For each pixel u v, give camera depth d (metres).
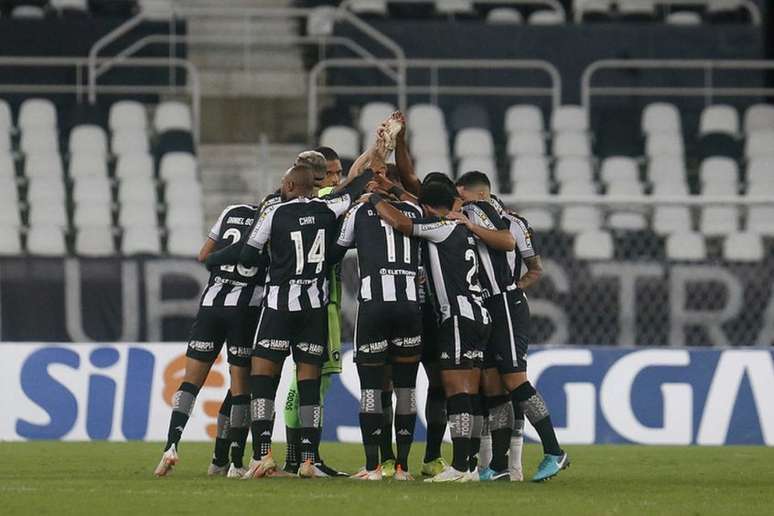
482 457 31.70
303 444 30.08
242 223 31.31
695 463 36.66
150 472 32.56
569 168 66.94
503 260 30.09
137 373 43.22
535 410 29.80
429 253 29.50
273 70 73.62
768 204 46.75
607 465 36.00
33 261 49.34
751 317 48.81
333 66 73.19
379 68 73.19
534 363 43.47
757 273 48.81
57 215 62.56
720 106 70.75
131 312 49.56
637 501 25.97
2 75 71.19
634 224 59.09
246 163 68.56
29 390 43.12
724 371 43.53
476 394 30.14
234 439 30.78
